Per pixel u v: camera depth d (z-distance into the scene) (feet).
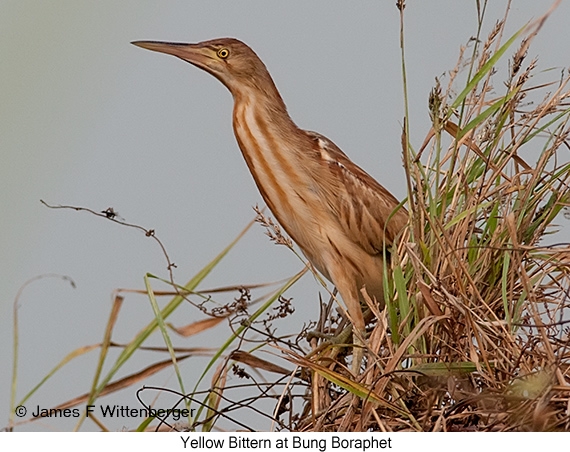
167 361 23.44
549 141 23.03
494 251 22.40
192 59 28.78
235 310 22.68
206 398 22.70
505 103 23.09
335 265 27.53
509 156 23.12
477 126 23.68
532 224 23.50
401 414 19.94
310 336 25.11
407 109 21.85
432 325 21.21
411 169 23.07
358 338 24.35
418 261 21.03
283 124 28.25
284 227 28.53
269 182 28.17
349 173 27.73
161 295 23.58
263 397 22.08
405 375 20.66
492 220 22.77
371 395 19.97
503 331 20.35
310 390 22.99
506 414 18.89
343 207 27.35
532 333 20.44
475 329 20.10
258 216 24.13
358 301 27.07
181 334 24.04
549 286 22.68
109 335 22.57
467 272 20.98
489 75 23.04
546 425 18.48
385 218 27.50
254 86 28.45
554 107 23.15
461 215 21.86
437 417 19.92
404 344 20.12
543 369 19.15
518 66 22.50
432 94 21.76
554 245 20.93
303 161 27.68
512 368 19.86
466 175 23.56
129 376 23.21
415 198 23.58
